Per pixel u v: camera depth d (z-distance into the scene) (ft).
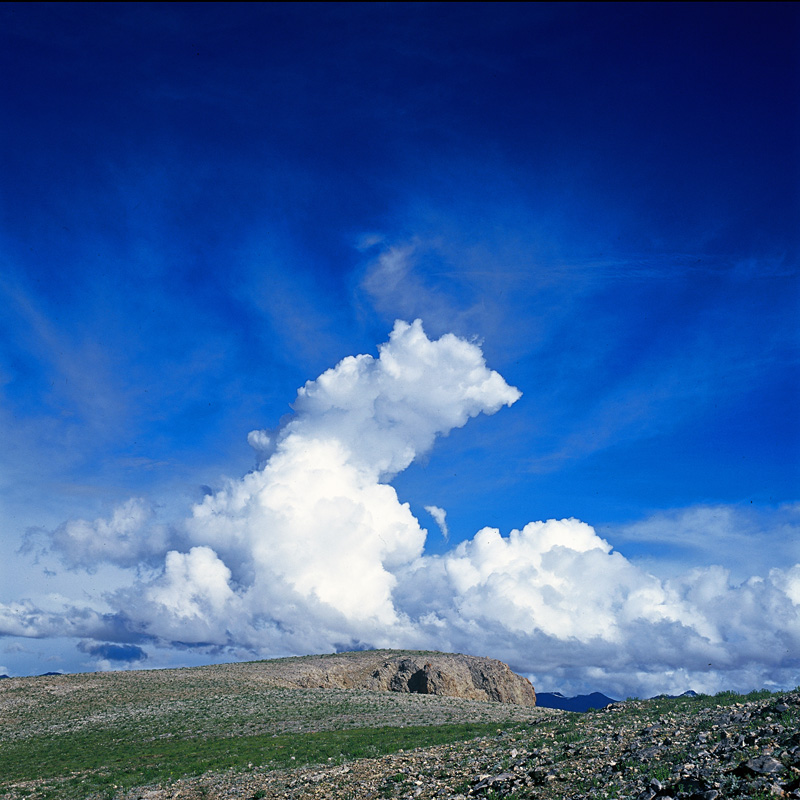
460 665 458.91
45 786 147.13
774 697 102.06
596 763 79.61
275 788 106.63
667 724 96.12
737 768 62.13
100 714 261.65
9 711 274.16
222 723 232.53
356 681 433.07
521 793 74.38
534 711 267.18
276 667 427.33
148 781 140.56
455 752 114.32
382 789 90.68
